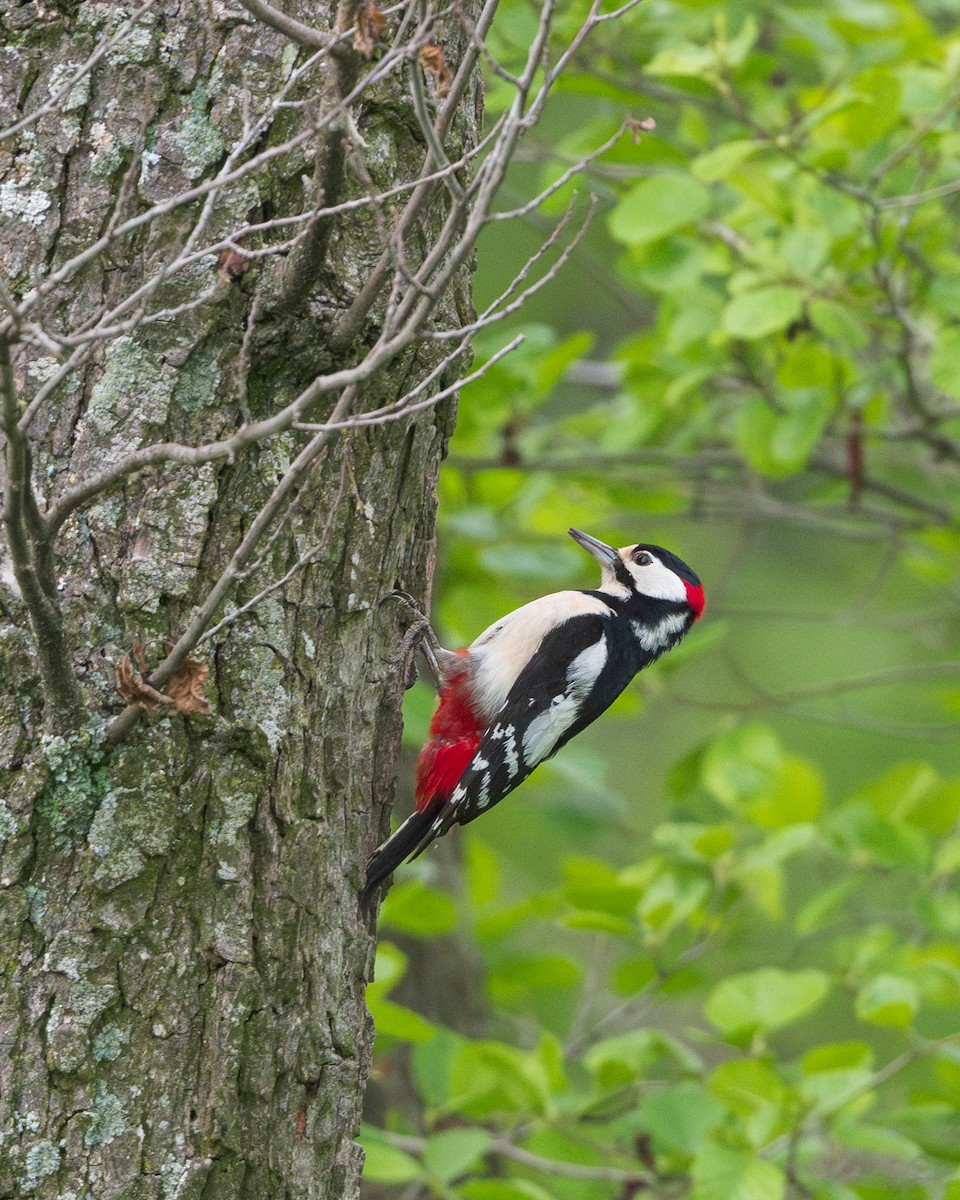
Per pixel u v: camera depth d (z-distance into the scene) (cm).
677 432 1677
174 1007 629
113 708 625
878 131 1179
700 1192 995
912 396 1466
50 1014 612
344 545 697
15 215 644
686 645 1428
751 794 1343
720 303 1366
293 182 659
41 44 653
